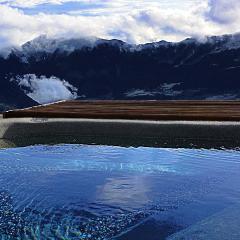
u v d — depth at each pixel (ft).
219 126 17.65
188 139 17.71
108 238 9.83
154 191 13.26
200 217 11.12
